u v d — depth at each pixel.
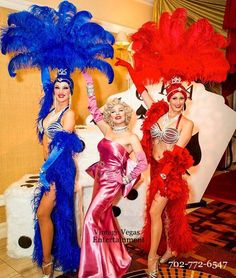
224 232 3.24
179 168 2.33
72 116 2.37
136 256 2.73
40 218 2.36
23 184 2.89
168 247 2.60
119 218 3.04
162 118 2.40
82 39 2.33
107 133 2.38
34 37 2.28
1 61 3.05
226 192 4.70
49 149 2.38
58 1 3.46
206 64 2.26
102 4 3.98
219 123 3.79
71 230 2.45
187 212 3.83
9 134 3.21
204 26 2.27
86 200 2.98
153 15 4.59
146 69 2.38
